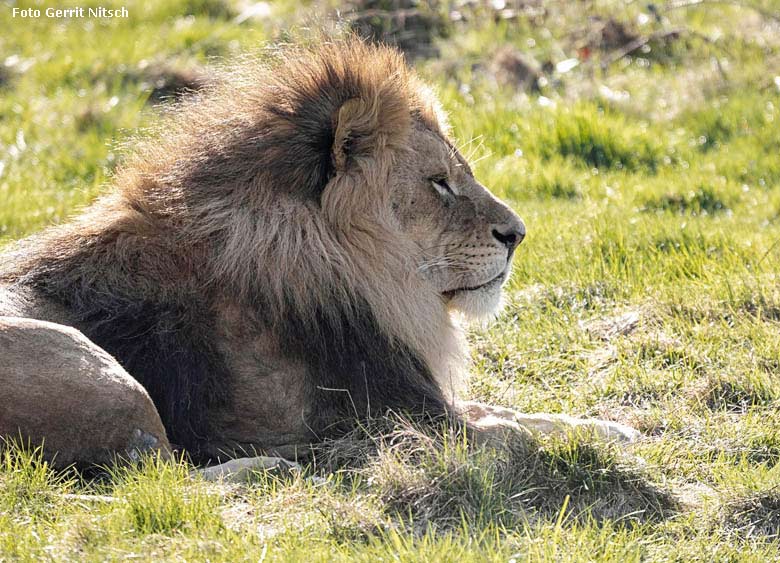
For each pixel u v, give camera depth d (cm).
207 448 967
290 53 1059
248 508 833
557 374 1231
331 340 977
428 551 743
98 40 3045
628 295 1420
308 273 969
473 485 848
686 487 934
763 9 3066
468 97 2550
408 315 1012
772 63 2712
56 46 3034
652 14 2927
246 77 1052
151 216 997
